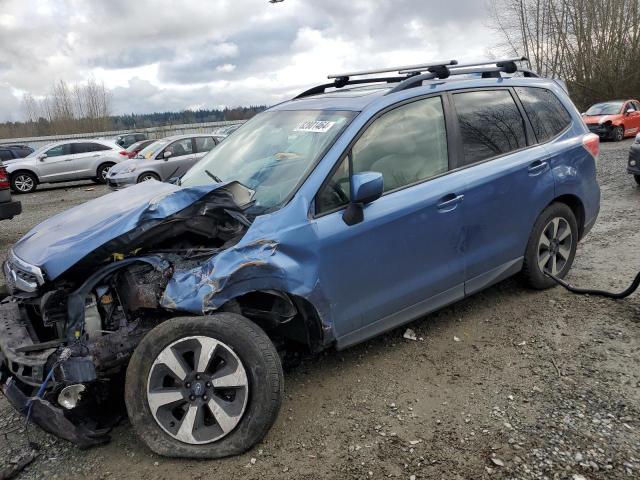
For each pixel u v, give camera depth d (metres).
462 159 3.96
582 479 2.56
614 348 3.76
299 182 3.31
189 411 2.86
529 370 3.57
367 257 3.38
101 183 20.27
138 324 3.00
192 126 43.16
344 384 3.53
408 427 3.05
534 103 4.63
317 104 4.03
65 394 2.68
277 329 3.43
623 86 33.28
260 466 2.79
